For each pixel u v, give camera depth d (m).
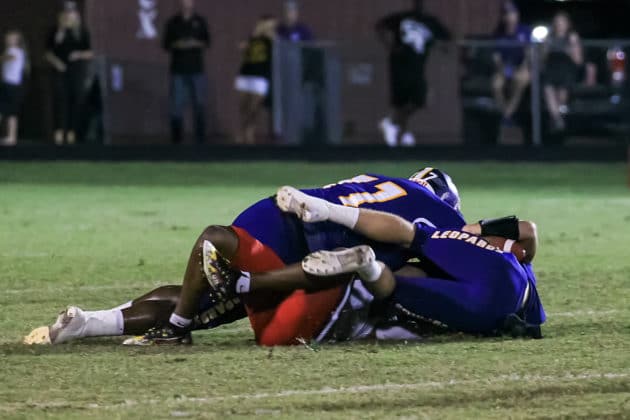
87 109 67.19
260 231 18.83
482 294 19.17
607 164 64.06
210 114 70.88
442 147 64.88
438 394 15.81
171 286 19.69
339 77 65.81
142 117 68.50
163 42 64.75
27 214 40.84
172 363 17.67
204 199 46.34
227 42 72.75
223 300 18.83
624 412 14.94
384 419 14.59
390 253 19.53
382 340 19.23
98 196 47.25
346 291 18.83
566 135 65.31
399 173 58.69
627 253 31.59
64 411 14.91
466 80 65.44
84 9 71.25
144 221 38.88
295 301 18.75
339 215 18.95
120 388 16.14
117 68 67.69
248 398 15.58
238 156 64.25
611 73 65.12
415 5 75.56
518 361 17.78
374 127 66.00
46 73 73.94
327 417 14.68
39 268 28.48
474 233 19.77
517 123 65.38
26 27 74.44
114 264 29.20
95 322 19.09
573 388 16.14
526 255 20.28
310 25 75.56
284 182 53.84
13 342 19.36
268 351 18.53
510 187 52.72
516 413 14.88
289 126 66.06
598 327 20.83
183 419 14.56
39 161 61.91
